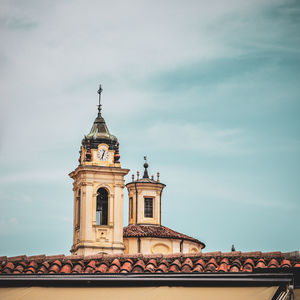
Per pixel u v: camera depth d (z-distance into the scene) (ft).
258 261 103.55
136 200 391.04
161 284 99.91
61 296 100.63
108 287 101.09
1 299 100.99
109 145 371.15
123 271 106.63
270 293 94.48
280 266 100.53
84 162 366.43
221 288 97.30
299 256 102.42
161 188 395.14
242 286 96.99
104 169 364.99
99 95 387.96
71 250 368.48
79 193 369.91
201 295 96.89
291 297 94.38
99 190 366.63
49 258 113.60
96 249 355.97
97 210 364.79
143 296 98.73
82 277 101.40
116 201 364.58
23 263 111.55
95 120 382.83
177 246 367.86
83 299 99.60
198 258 107.76
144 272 101.81
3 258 112.57
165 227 387.96
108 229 360.69
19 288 102.68
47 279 102.17
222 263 104.68
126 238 367.04
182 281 99.09
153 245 366.63
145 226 383.45
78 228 365.40
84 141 372.38
